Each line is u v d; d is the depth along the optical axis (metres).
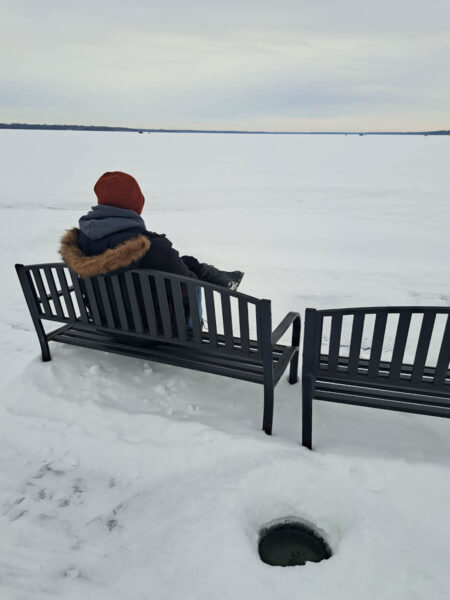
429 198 11.91
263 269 6.02
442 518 1.72
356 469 1.98
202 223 9.08
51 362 2.82
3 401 2.56
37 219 9.03
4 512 1.84
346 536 1.65
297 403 2.56
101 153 31.84
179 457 2.10
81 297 2.55
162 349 2.59
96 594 1.49
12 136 67.38
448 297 4.98
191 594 1.44
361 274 5.77
